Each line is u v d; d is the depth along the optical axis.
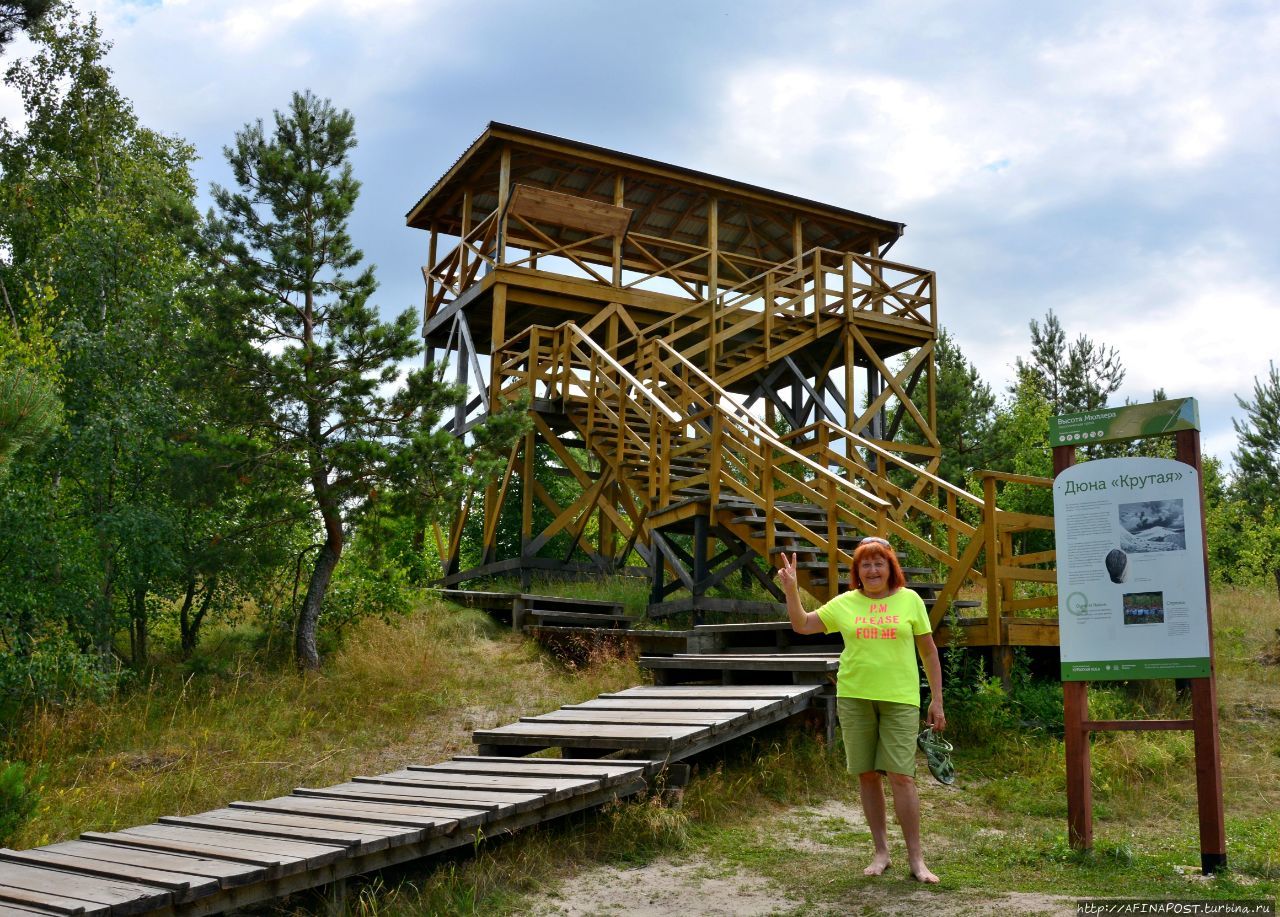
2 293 14.84
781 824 6.00
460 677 10.09
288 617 11.07
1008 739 7.81
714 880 4.92
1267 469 29.33
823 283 16.62
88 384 10.34
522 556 14.29
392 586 11.56
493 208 18.61
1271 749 7.76
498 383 15.08
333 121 10.91
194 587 10.94
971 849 5.41
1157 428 5.37
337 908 4.44
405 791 5.80
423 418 10.73
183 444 9.99
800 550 10.14
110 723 8.29
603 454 13.66
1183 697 8.85
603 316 15.25
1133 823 6.18
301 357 10.23
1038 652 9.57
